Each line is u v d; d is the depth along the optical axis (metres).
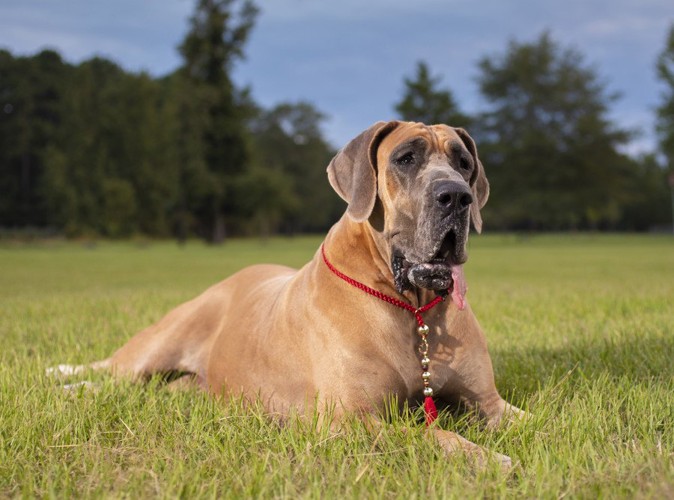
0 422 3.10
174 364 4.25
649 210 83.94
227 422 3.09
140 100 59.06
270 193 51.47
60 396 3.56
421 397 3.28
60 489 2.42
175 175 47.78
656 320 5.87
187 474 2.42
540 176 50.78
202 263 20.81
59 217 56.69
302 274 3.59
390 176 3.21
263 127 83.75
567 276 12.86
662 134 44.34
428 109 57.34
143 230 59.41
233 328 3.92
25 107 63.00
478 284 11.06
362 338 3.13
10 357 4.90
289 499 2.21
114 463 2.66
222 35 46.75
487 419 3.31
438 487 2.27
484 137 54.16
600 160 50.97
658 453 2.51
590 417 2.96
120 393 3.71
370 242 3.28
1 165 63.22
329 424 2.93
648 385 3.52
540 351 4.80
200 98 45.72
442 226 2.94
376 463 2.50
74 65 65.62
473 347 3.33
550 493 2.17
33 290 11.39
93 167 57.28
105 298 9.40
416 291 3.23
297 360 3.33
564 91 50.91
